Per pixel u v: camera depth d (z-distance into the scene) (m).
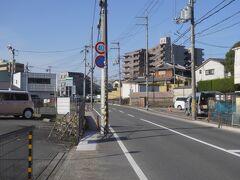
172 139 21.34
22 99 35.59
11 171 7.87
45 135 22.66
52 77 111.81
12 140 7.90
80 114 23.33
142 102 85.19
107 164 13.48
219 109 35.12
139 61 125.44
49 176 11.45
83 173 11.90
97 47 23.98
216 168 12.57
